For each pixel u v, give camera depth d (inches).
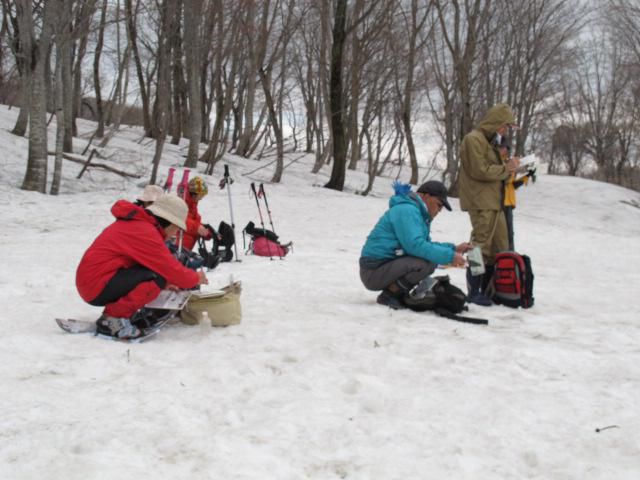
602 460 102.5
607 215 1187.3
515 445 108.0
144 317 172.7
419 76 1427.2
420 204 224.4
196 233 326.0
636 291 291.3
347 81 1096.8
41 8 713.0
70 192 715.4
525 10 1325.0
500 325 202.4
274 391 132.9
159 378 138.3
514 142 1486.2
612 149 2048.5
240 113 1369.3
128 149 961.5
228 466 97.7
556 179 1469.0
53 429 108.0
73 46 990.4
